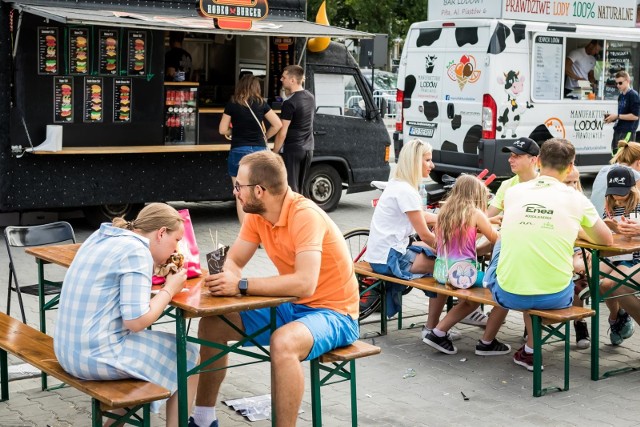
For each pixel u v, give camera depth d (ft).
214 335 17.31
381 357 23.13
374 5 92.12
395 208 23.97
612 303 23.91
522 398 20.30
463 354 23.41
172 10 36.52
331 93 43.19
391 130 85.05
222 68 43.34
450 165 48.91
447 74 48.60
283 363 15.75
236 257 17.52
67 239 23.94
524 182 23.20
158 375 15.66
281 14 39.81
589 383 21.31
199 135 38.42
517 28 46.75
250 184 16.38
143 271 15.21
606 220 22.35
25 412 18.90
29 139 34.37
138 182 36.99
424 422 18.81
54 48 34.37
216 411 19.16
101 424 15.01
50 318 25.67
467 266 22.70
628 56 52.75
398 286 24.57
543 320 20.43
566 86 49.67
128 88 36.09
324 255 16.92
